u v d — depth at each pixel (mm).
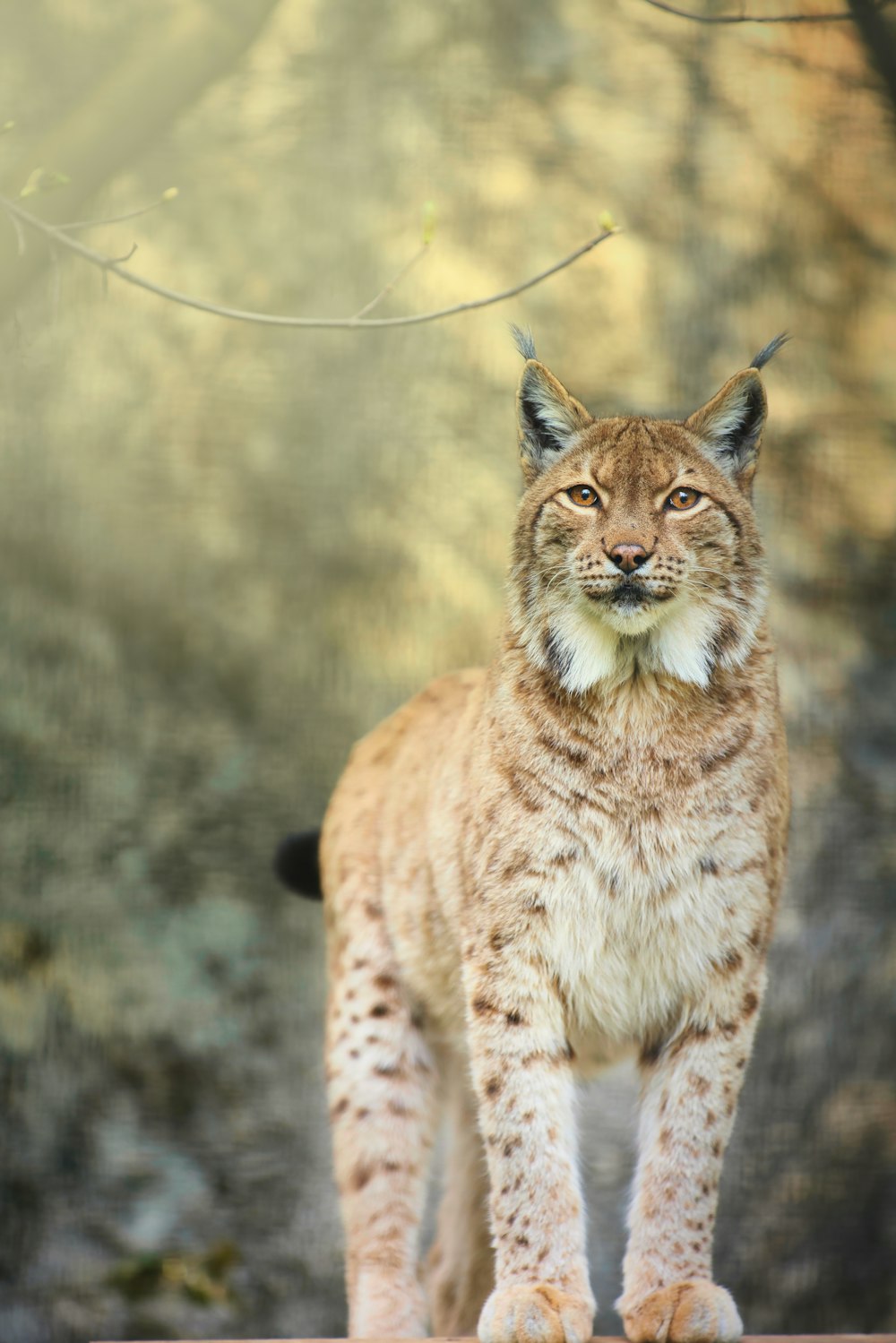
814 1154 11836
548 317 13938
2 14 12117
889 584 13430
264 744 13289
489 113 14023
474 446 13867
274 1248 11758
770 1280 11570
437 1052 7504
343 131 13805
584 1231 6086
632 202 14148
